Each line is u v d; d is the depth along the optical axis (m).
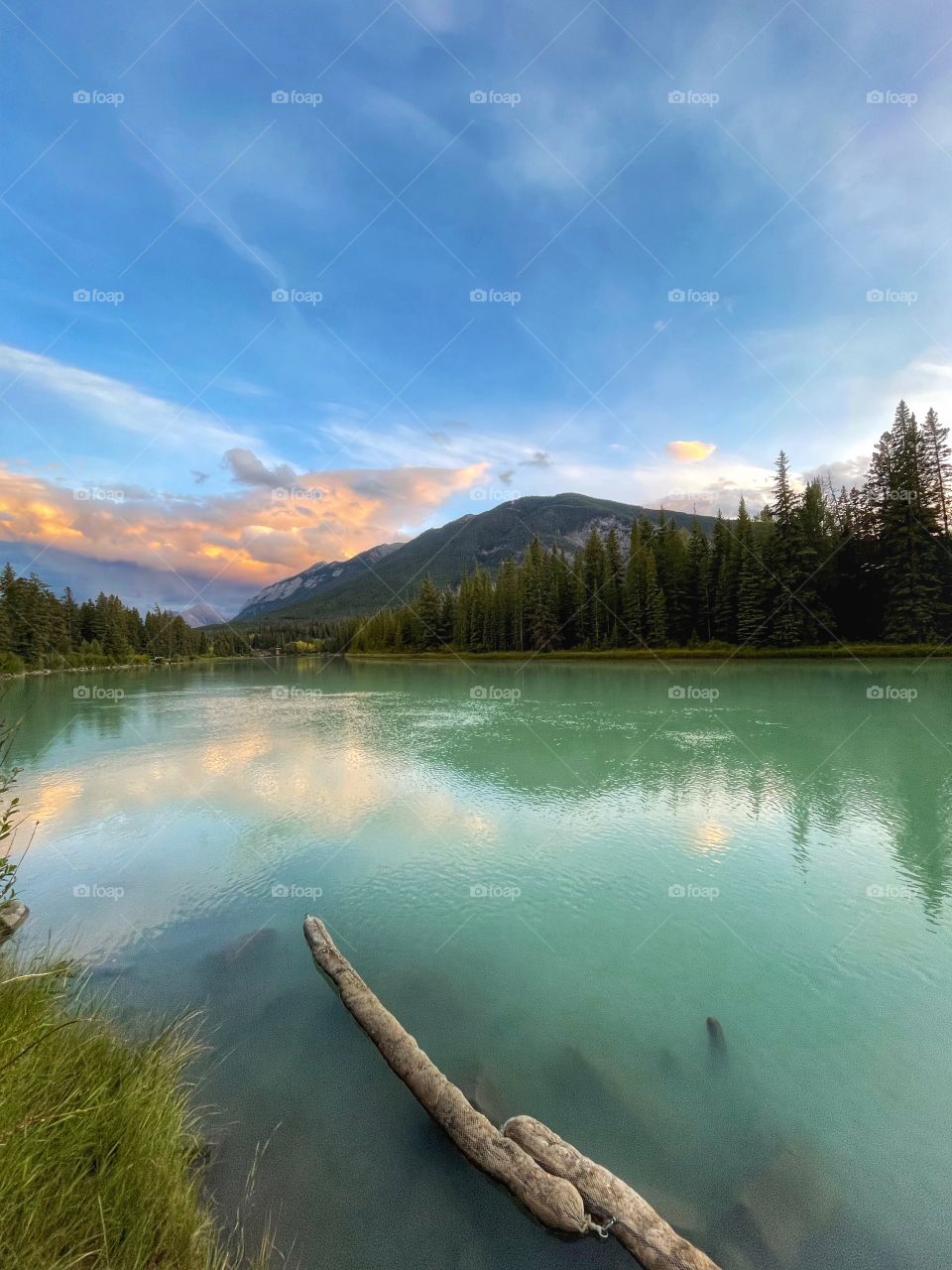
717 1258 3.25
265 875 9.32
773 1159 3.91
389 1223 3.44
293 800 13.73
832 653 49.88
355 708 32.09
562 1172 3.64
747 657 55.03
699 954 6.75
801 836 10.38
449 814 12.37
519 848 10.28
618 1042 5.21
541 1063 4.96
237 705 35.06
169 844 10.84
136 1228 2.94
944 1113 4.32
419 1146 4.02
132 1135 3.43
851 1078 4.70
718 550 64.62
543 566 82.50
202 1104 4.40
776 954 6.71
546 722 23.53
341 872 9.40
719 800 12.55
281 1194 3.63
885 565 49.72
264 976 6.31
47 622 76.44
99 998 5.83
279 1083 4.63
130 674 75.00
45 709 33.72
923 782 13.42
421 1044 5.24
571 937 7.22
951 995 5.86
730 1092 4.55
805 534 54.50
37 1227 2.65
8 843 10.95
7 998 4.30
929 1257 3.26
